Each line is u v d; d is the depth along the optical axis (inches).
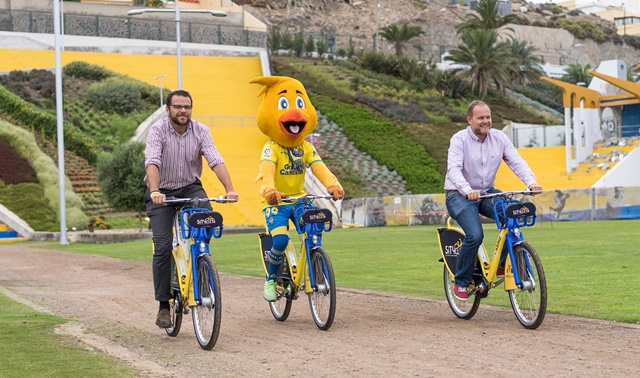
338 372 270.7
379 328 363.6
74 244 1364.4
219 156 353.1
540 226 1284.4
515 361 279.3
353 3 5610.2
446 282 401.4
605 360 277.6
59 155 1369.3
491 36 3038.9
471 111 379.2
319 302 368.5
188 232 334.3
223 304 473.7
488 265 369.1
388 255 803.4
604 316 377.1
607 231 1090.7
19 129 2003.0
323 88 2770.7
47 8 3265.3
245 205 1845.5
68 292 570.9
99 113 2305.6
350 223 1728.6
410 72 3132.4
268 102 385.1
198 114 2321.6
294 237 1064.2
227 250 968.9
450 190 384.8
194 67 2849.4
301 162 387.2
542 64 4185.5
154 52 2950.3
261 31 3270.2
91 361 296.2
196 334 333.4
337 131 2373.3
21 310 454.6
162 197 330.6
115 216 1843.0
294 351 314.2
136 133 2198.6
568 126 2033.7
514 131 2364.7
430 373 263.9
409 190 2065.7
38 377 266.5
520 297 355.9
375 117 2518.5
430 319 388.8
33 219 1716.3
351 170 2094.0
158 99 2433.6
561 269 596.4
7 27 2950.3
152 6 3695.9
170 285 350.6
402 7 5625.0
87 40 2918.3
